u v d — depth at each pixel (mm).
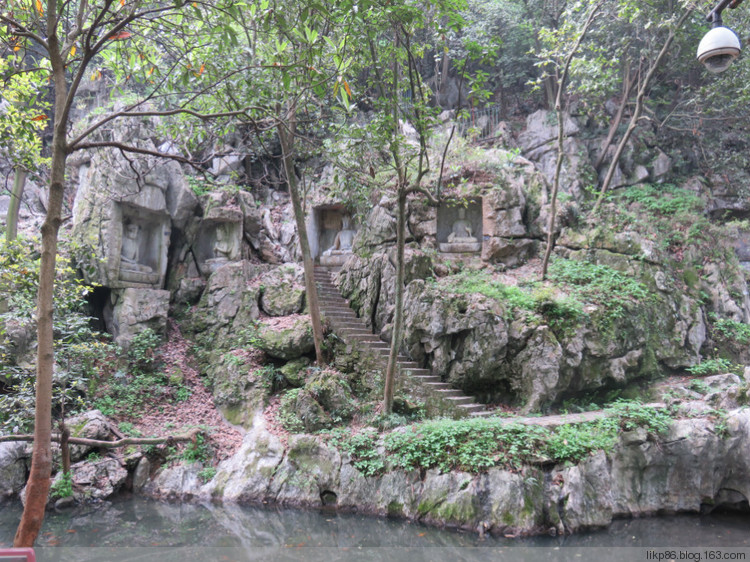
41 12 6535
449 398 11461
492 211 15469
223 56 9281
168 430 11648
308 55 6777
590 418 10289
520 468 8586
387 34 13539
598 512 8539
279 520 8992
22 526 5316
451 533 8211
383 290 14180
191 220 15484
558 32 14602
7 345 10930
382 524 8719
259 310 14398
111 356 12969
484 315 12289
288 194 18750
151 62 7434
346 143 11711
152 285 14844
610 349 12250
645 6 15320
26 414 9250
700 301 14273
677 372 13539
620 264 14188
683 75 18500
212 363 13500
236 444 11320
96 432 10828
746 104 16469
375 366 12414
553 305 12523
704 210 16891
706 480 9469
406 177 10922
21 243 10156
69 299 10336
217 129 9234
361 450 9914
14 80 8969
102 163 14039
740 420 9500
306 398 11344
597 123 18672
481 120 19891
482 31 18469
